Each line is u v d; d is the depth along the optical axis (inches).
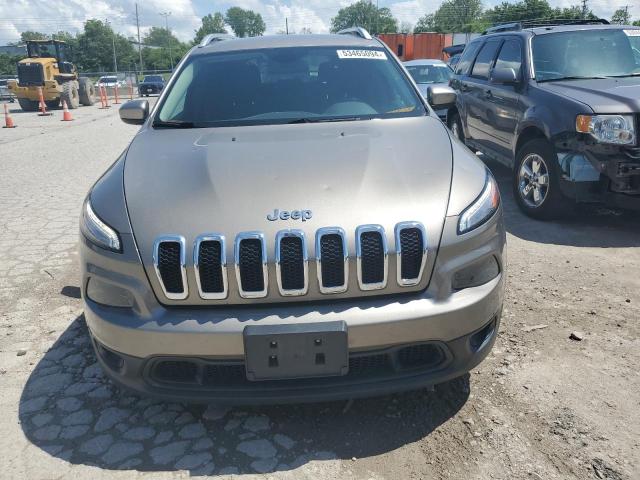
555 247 183.9
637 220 209.2
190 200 95.6
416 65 485.4
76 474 91.0
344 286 88.7
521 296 148.5
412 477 88.0
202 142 119.0
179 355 88.7
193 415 105.2
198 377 90.7
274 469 90.7
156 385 92.7
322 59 151.7
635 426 97.3
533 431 97.1
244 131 125.6
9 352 129.7
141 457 94.5
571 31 239.1
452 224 93.0
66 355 127.8
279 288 88.0
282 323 86.4
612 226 203.3
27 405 109.7
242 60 152.6
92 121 724.7
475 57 292.4
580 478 86.4
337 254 88.6
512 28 271.9
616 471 87.4
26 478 90.2
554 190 200.5
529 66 227.5
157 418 104.7
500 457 91.4
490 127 257.9
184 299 89.0
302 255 87.7
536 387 109.3
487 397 106.7
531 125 210.5
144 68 3816.4
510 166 239.1
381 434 98.2
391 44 1160.2
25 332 139.1
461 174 103.3
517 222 211.2
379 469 90.0
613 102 183.2
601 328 131.0
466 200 97.2
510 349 123.0
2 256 192.4
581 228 201.9
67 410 107.7
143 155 114.7
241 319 87.2
